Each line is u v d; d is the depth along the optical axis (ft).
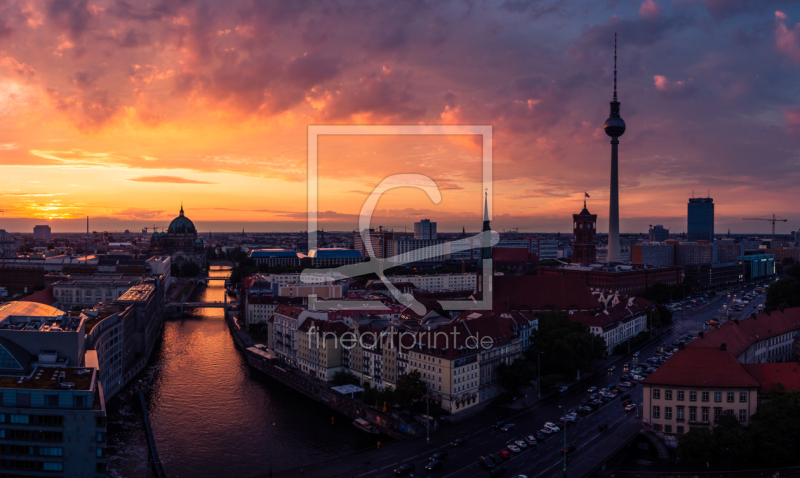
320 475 444.55
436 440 510.17
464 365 596.29
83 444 402.72
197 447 534.37
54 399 405.18
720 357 512.63
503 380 615.98
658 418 514.27
